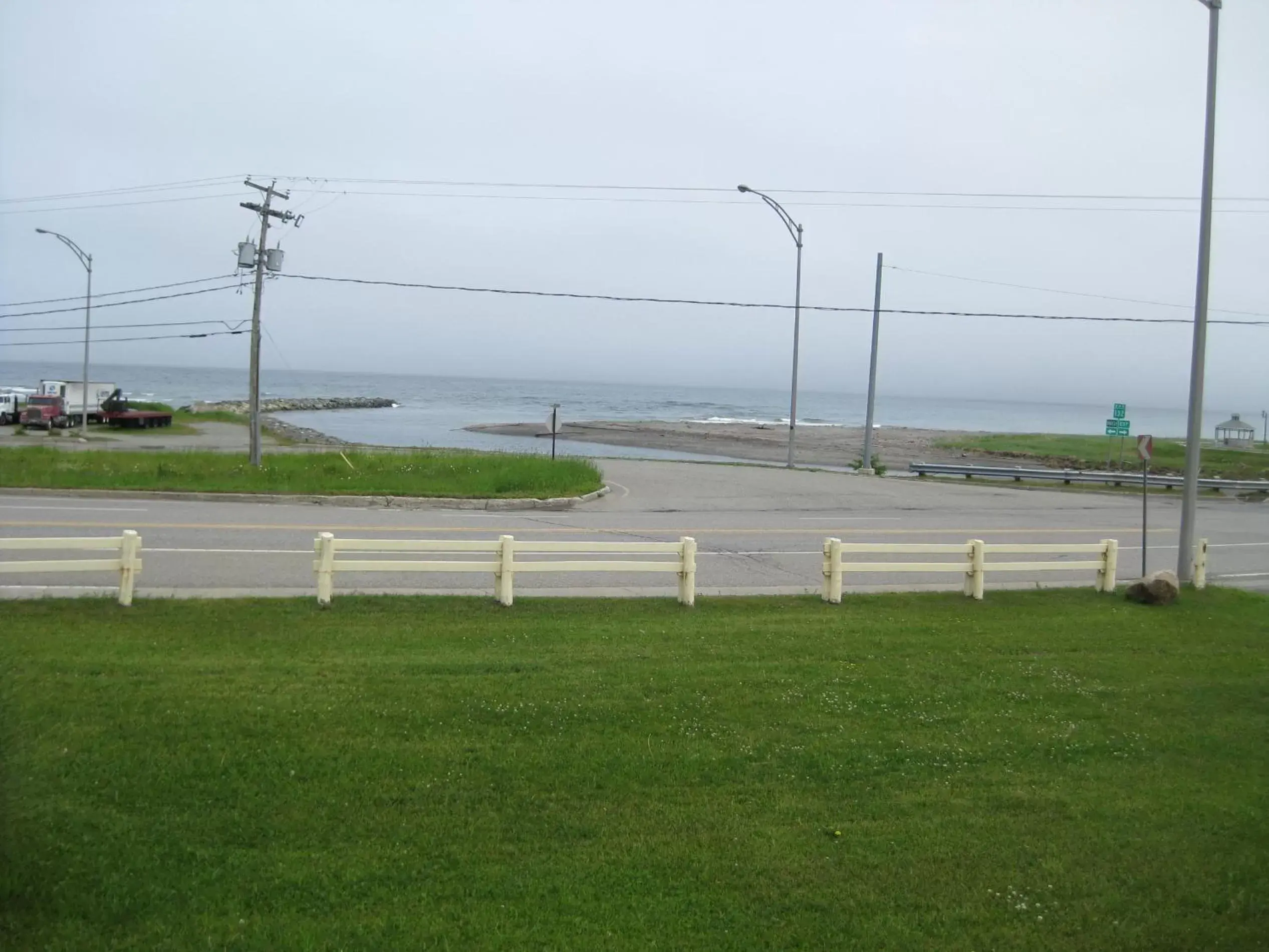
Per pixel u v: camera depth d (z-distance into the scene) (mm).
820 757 7875
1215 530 25281
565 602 12234
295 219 32125
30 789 6391
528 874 5980
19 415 60750
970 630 12016
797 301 38875
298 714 7875
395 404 135000
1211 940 5637
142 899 5461
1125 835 6879
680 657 10031
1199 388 16016
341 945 5168
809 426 102312
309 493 22812
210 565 13750
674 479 32906
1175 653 11703
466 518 20766
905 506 27531
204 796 6582
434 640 10203
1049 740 8586
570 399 179375
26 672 8258
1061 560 17344
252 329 30547
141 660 8883
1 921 5176
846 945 5434
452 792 6898
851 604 13234
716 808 6953
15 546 10273
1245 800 7559
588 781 7215
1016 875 6262
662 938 5418
